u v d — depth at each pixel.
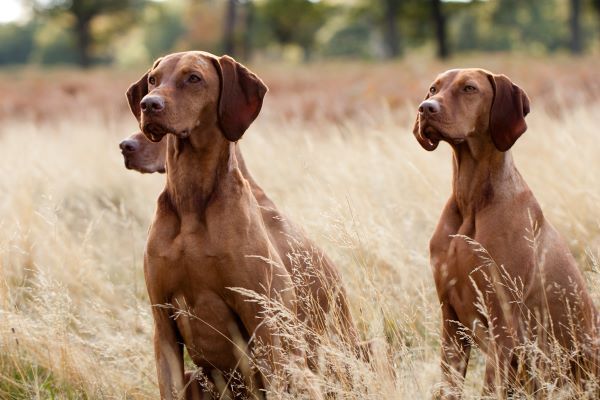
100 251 9.66
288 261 6.43
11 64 176.75
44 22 158.25
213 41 99.12
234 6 90.38
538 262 6.36
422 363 6.14
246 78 6.09
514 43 122.62
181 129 5.73
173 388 6.05
